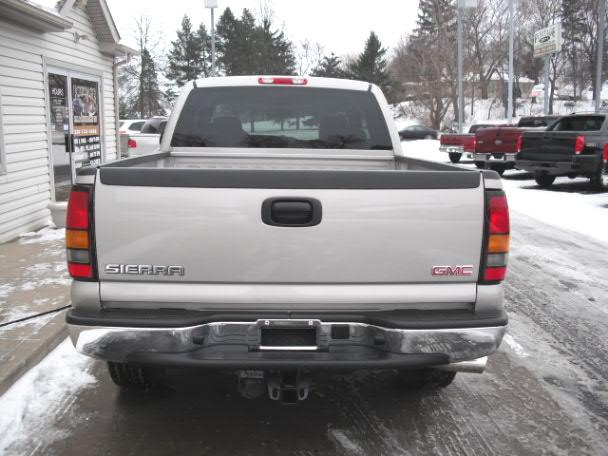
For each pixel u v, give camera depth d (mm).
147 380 3799
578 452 3322
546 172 15398
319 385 4113
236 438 3400
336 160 5055
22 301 5527
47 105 10031
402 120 68312
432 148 37062
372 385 4125
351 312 2994
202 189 2846
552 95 67625
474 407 3828
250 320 2906
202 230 2863
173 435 3426
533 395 4023
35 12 8305
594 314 5773
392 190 2883
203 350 2896
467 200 2930
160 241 2871
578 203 13055
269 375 3025
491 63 66188
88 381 4109
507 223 2965
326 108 5105
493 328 2959
